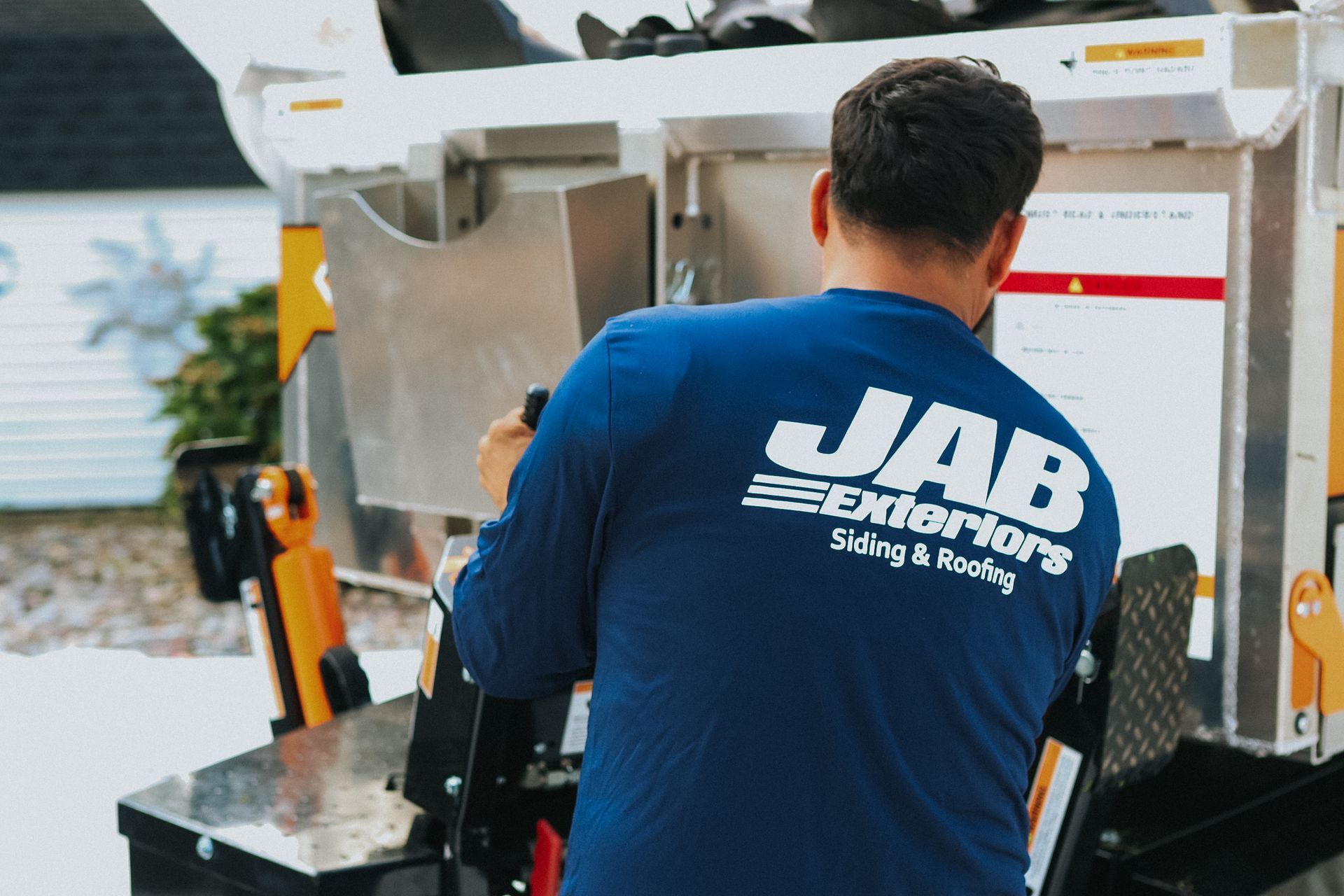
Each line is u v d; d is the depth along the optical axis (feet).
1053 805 5.55
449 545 6.30
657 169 7.19
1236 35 5.45
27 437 29.86
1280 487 5.71
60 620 20.90
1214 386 5.85
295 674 8.07
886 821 4.02
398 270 7.94
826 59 6.51
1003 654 4.21
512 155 8.02
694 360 4.21
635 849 4.03
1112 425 6.15
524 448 5.43
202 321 26.09
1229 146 5.68
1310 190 5.56
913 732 4.05
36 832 10.31
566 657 4.66
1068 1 6.95
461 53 8.57
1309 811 7.09
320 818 6.20
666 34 7.88
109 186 29.30
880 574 4.05
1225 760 7.14
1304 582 5.80
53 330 29.81
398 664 13.46
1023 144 4.35
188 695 13.25
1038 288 6.31
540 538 4.38
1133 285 6.03
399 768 6.77
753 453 4.10
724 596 4.04
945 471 4.17
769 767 3.97
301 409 9.34
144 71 31.17
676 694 4.06
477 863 5.94
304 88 8.71
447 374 7.86
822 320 4.30
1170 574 5.62
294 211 9.29
